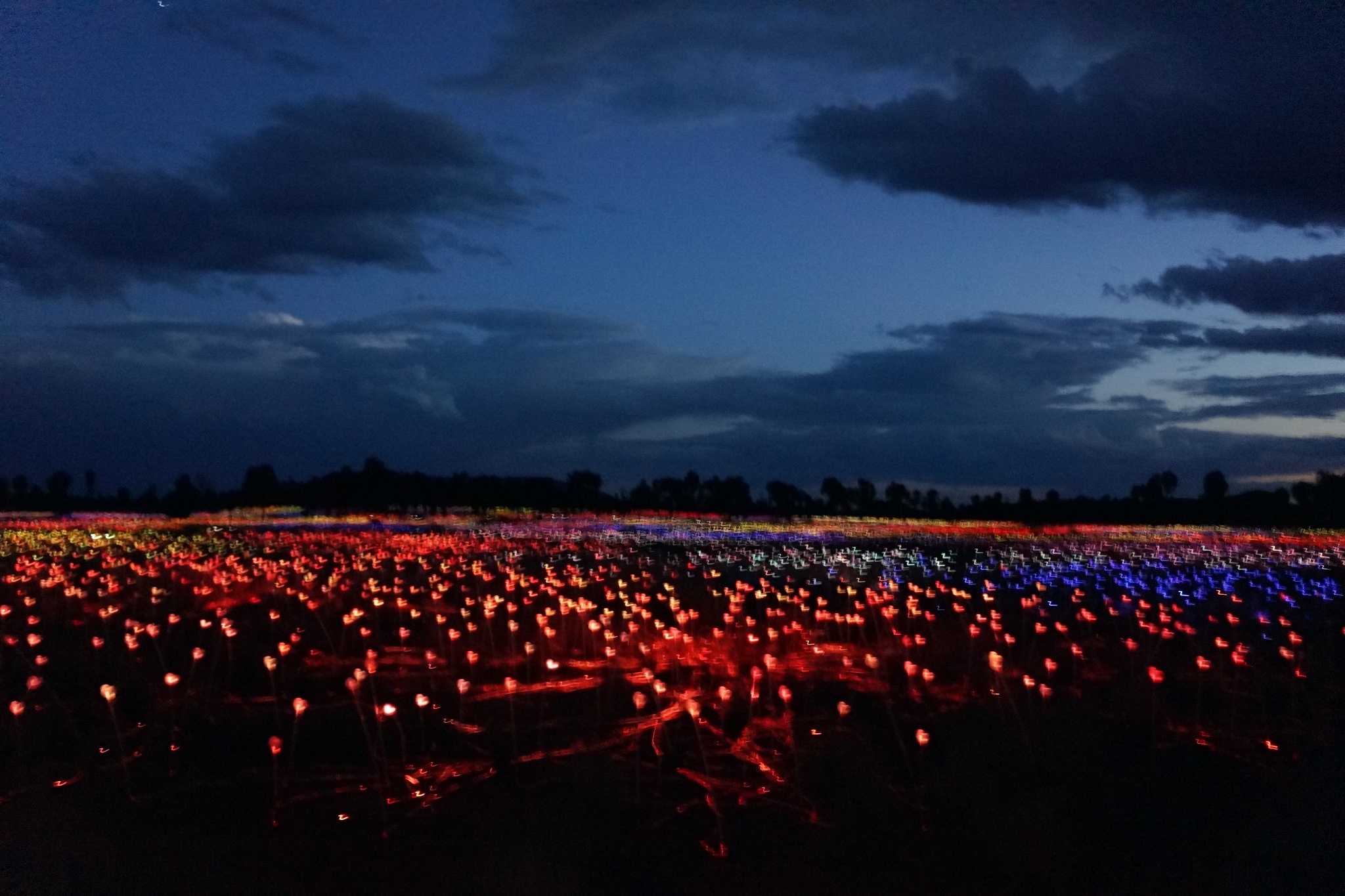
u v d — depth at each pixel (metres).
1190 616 18.14
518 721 11.28
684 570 26.73
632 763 9.71
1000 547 34.56
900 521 55.19
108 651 15.16
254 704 12.05
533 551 31.84
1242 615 18.23
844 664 13.80
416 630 17.19
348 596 21.06
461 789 9.05
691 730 10.80
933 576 25.20
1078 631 16.86
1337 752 9.93
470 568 26.53
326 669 14.05
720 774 9.35
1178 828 8.07
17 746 10.41
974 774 9.16
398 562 25.97
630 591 21.92
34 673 13.59
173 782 9.30
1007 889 7.05
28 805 8.74
